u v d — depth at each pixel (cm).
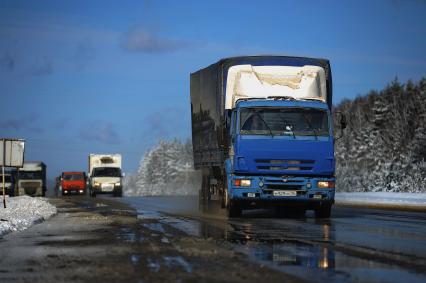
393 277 1030
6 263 1202
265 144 2502
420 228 2048
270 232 1856
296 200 2530
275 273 1059
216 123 2966
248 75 2758
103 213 2978
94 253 1337
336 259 1241
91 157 7294
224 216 2728
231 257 1258
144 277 1024
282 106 2541
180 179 19438
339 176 7881
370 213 3141
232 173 2542
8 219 2256
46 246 1486
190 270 1091
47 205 3503
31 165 7594
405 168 7438
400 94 11569
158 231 1884
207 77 3212
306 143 2516
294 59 2806
